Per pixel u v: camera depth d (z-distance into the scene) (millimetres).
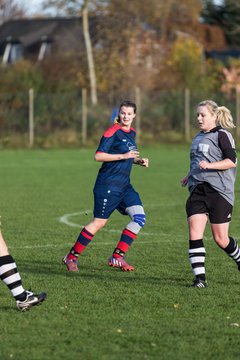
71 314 21203
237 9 170125
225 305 22312
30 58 143000
